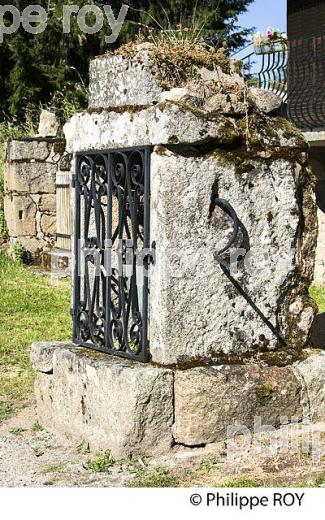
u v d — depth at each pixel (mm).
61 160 13742
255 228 5199
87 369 5172
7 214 14805
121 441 4859
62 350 5500
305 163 5398
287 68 13617
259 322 5230
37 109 21359
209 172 5039
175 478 4621
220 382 4969
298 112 13539
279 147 5273
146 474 4707
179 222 4973
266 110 5312
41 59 24344
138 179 5164
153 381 4863
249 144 5156
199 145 5020
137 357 5129
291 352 5293
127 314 5250
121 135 5250
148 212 5066
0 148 16516
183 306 5000
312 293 11945
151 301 5074
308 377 5219
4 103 25547
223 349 5129
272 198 5246
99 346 5473
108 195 5375
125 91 5355
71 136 5766
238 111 5176
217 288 5094
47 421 5656
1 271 13234
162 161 4945
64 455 5141
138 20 21906
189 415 4906
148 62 5184
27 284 12172
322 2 14383
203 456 4852
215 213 5082
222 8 19547
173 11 18203
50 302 10680
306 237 5418
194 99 5055
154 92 5160
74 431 5320
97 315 5586
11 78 24344
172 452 4922
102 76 5602
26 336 8641
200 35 5566
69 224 13570
